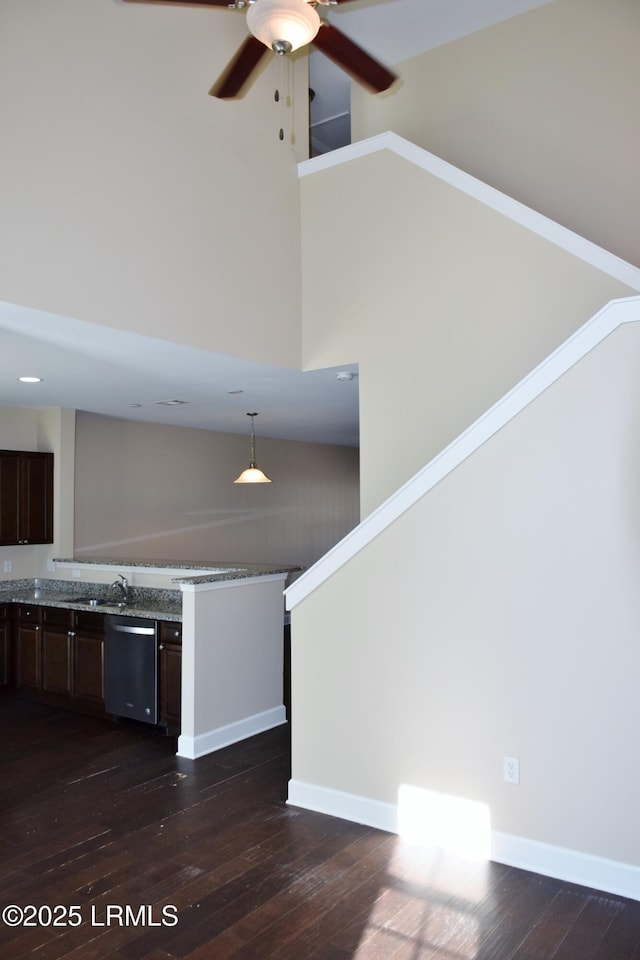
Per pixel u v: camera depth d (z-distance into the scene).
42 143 3.59
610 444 3.10
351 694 3.79
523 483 3.31
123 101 4.01
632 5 5.13
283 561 10.30
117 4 3.99
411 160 4.81
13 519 6.43
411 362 4.78
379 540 3.73
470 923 2.79
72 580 6.55
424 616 3.57
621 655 3.05
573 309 4.22
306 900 2.96
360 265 5.01
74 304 3.70
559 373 3.23
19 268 3.45
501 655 3.34
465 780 3.42
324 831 3.62
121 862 3.29
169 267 4.23
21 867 3.24
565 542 3.20
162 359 4.71
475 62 5.69
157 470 8.20
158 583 5.89
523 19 5.50
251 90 4.89
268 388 5.85
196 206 4.42
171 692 4.96
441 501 3.54
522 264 4.39
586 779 3.11
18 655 6.21
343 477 11.80
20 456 6.53
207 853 3.38
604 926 2.77
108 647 5.39
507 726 3.32
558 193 5.35
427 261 4.74
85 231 3.77
